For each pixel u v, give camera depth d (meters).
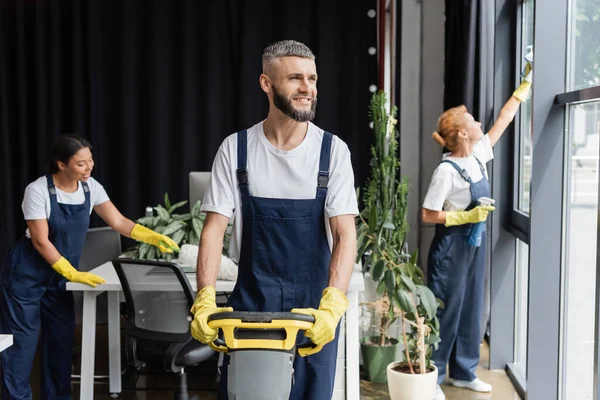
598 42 3.12
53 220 3.69
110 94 6.01
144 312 3.53
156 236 4.02
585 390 3.30
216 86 5.98
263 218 2.41
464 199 3.95
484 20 4.38
